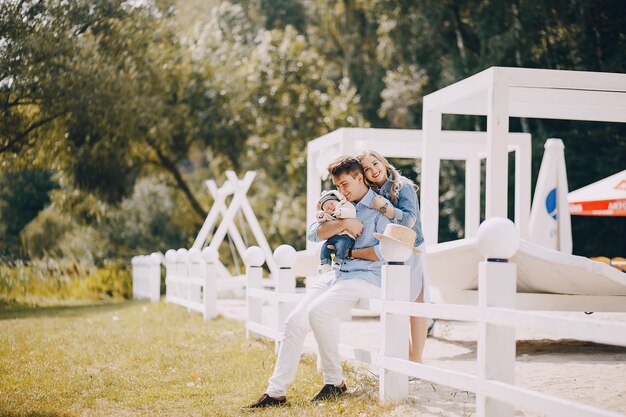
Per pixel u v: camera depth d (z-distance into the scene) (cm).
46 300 2094
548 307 852
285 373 612
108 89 2077
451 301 931
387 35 3130
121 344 998
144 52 2272
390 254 582
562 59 2416
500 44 2470
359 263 611
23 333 1177
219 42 3164
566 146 2414
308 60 3219
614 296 847
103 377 761
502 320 446
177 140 2978
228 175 1734
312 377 711
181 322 1273
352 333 1037
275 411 585
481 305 466
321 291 629
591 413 384
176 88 2775
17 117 1972
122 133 2350
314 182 1480
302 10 3797
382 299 588
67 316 1490
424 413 546
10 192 3250
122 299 2211
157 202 3356
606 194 1388
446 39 2888
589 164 2388
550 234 1200
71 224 3203
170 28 2588
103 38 2073
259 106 3122
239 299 1844
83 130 2142
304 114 3188
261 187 3309
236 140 3050
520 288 865
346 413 562
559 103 928
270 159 3180
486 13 2589
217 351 910
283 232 3183
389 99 3119
